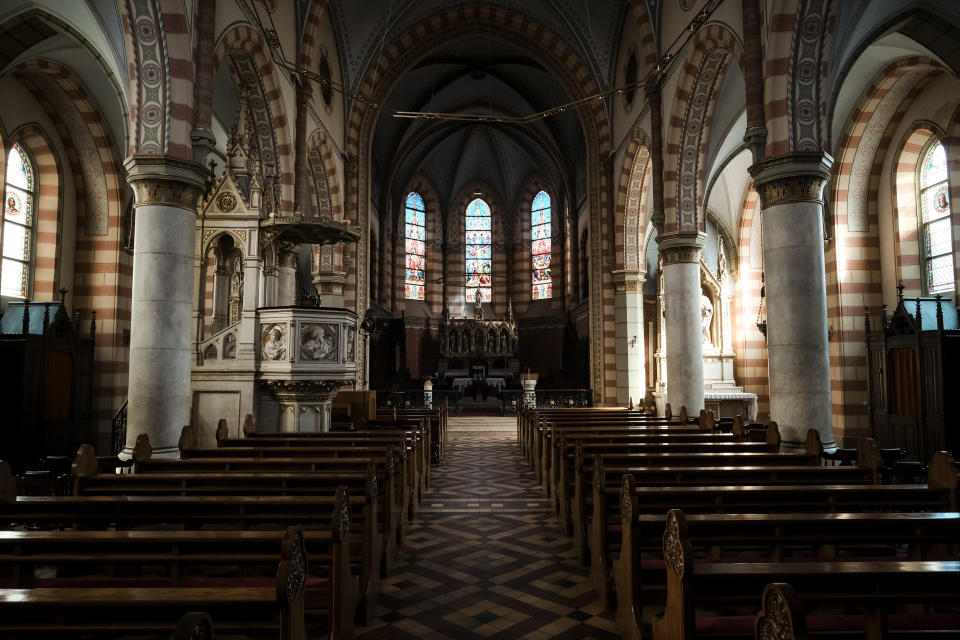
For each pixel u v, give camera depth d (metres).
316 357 11.58
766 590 2.55
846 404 15.92
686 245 14.77
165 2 9.43
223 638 4.37
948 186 14.31
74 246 15.68
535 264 36.69
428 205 36.69
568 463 7.94
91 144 15.43
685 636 3.40
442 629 5.03
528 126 31.17
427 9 21.14
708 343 22.12
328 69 19.17
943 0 10.66
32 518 4.97
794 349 9.73
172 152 9.48
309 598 4.44
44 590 3.00
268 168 14.91
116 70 10.38
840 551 6.20
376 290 30.75
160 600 2.93
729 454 7.45
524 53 22.14
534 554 7.04
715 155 16.84
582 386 28.97
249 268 11.78
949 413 12.34
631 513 4.54
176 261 9.48
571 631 4.98
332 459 6.99
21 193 14.72
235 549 4.21
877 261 16.20
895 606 5.04
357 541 5.84
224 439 8.87
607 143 20.75
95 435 15.39
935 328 13.41
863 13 10.27
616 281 20.31
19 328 13.65
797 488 5.49
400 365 31.16
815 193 9.90
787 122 9.90
